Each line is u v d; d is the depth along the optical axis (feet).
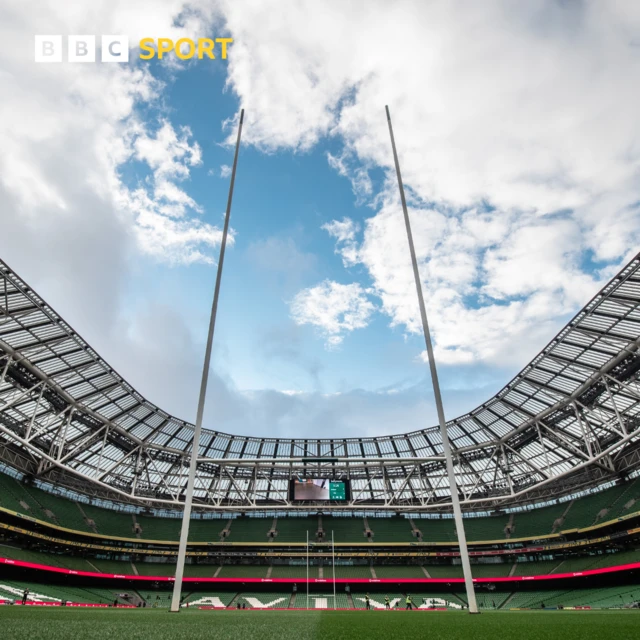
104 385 128.36
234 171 59.52
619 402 123.54
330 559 169.07
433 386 48.32
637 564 121.39
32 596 108.58
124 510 172.45
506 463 150.71
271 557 170.09
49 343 108.99
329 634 16.65
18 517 122.11
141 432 153.38
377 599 148.87
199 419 46.09
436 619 33.65
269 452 178.50
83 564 144.66
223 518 183.73
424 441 173.78
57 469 145.79
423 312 51.55
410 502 179.01
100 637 13.73
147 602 142.20
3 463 135.23
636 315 97.30
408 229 56.70
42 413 127.34
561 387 125.70
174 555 165.37
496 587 155.02
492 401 144.25
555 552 151.53
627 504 135.03
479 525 175.32
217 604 143.43
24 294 95.50
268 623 24.68
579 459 144.97
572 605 124.67
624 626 21.61
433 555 164.14
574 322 106.01
